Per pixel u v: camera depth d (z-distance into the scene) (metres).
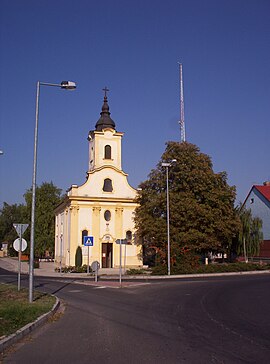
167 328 10.98
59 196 74.50
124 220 49.72
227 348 8.56
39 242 70.00
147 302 17.14
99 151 50.78
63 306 16.02
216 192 40.97
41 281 30.56
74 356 8.07
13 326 10.53
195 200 41.00
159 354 8.12
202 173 41.53
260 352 8.19
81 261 46.19
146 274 37.41
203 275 35.84
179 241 39.62
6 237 114.81
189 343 9.10
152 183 45.50
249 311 13.98
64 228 52.97
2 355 8.19
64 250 52.06
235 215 42.78
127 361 7.61
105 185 49.97
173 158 43.44
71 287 25.34
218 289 22.20
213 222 40.56
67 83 17.70
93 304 16.67
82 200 48.38
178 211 40.53
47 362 7.63
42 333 10.51
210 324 11.48
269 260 53.53
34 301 16.09
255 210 58.44
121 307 15.63
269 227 55.34
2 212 116.19
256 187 58.59
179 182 43.28
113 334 10.30
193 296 19.05
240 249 49.22
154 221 42.50
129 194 50.38
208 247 40.41
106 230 48.84
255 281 27.52
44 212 71.56
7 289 21.34
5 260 80.06
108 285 26.19
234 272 37.84
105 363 7.49
